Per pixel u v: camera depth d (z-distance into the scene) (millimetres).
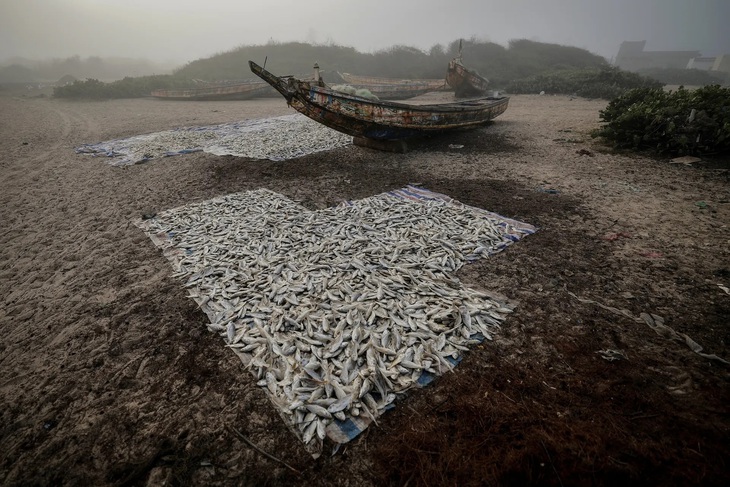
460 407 2934
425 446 2652
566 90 27594
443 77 38094
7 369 3592
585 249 5230
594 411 2822
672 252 5039
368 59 42906
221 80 38250
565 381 3119
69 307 4449
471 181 8297
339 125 9922
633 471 2395
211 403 3105
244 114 20844
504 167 9297
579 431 2660
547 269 4777
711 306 3943
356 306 3943
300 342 3547
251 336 3715
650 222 5961
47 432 2945
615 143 10555
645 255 4992
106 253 5664
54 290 4816
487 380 3176
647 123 10203
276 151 11281
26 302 4609
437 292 4203
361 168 9516
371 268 4688
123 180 9289
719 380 3045
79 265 5375
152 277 4949
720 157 8977
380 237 5590
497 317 3861
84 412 3094
